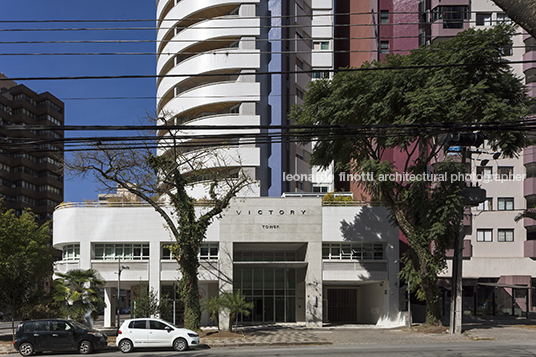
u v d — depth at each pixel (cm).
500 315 4334
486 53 2562
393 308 3553
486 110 2447
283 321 4097
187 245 2853
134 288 4162
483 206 4575
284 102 4759
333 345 2462
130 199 4228
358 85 2850
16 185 8900
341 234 3591
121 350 2298
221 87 4747
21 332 2242
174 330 2325
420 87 2677
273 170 4638
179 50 5084
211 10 5072
